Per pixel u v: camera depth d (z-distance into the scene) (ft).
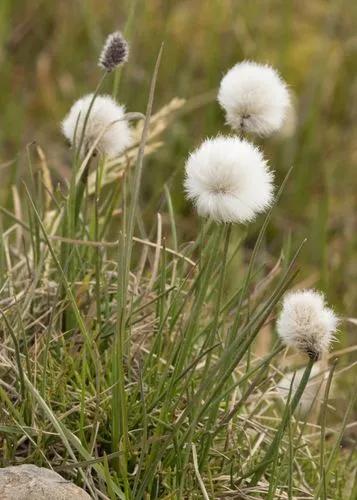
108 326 3.34
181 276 3.43
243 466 3.25
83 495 3.01
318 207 4.95
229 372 3.09
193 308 3.18
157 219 3.58
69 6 5.82
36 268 3.40
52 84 5.62
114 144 3.37
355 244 4.81
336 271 4.59
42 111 5.53
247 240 4.80
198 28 5.68
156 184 4.92
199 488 3.18
